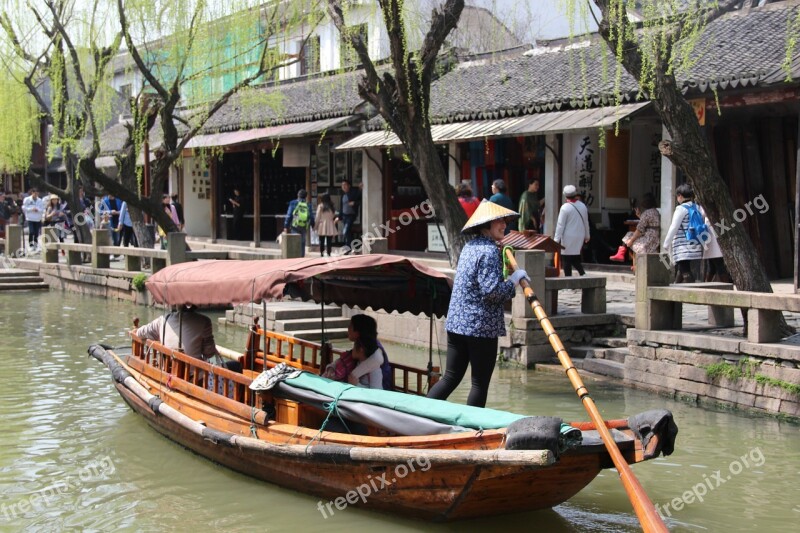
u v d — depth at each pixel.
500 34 15.48
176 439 8.23
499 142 19.22
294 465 6.75
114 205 24.56
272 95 19.36
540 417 5.42
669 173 15.27
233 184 27.47
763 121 15.23
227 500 6.83
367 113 20.81
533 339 11.22
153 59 18.66
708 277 13.44
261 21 18.97
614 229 18.22
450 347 7.21
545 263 11.64
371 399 6.52
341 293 8.59
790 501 6.64
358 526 6.24
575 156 17.69
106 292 19.41
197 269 8.32
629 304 12.92
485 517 6.21
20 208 34.00
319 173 23.92
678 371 9.65
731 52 14.48
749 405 8.93
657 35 9.66
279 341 9.86
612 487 7.05
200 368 8.15
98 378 11.12
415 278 8.03
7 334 14.44
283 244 15.54
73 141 19.02
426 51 11.73
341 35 12.38
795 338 9.33
